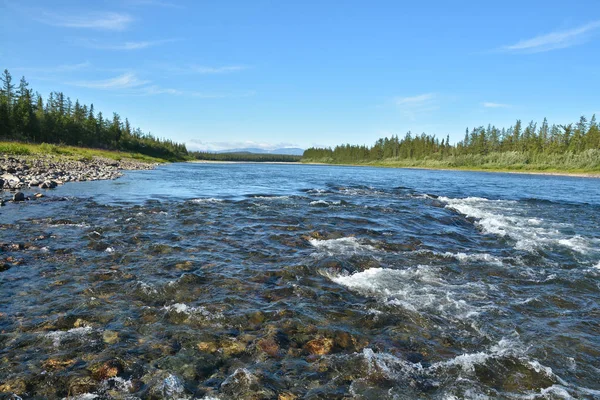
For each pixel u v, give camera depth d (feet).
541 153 286.87
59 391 12.37
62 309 18.31
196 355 14.85
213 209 48.88
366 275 24.93
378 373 14.08
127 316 17.88
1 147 120.78
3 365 13.56
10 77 260.42
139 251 28.55
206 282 22.72
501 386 13.52
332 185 98.48
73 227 35.12
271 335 16.55
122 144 327.26
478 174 206.08
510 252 32.19
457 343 16.56
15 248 27.58
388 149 490.90
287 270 25.27
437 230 40.22
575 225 46.09
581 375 14.32
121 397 12.26
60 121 258.57
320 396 12.67
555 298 22.00
